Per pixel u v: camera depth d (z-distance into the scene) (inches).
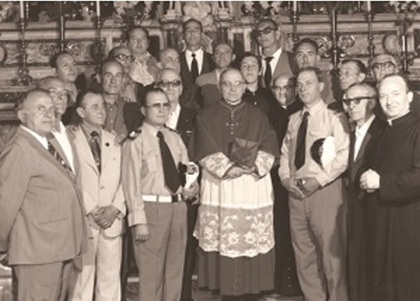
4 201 234.1
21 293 238.4
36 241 237.0
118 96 311.1
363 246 250.5
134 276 323.3
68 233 240.5
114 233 270.8
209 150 281.7
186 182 279.6
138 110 307.4
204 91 327.6
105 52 390.0
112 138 275.3
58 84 263.6
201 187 288.5
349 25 395.2
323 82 308.7
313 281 284.4
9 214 234.7
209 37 386.9
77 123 291.1
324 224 276.5
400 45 392.8
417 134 237.5
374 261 242.5
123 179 274.4
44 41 391.5
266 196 285.4
